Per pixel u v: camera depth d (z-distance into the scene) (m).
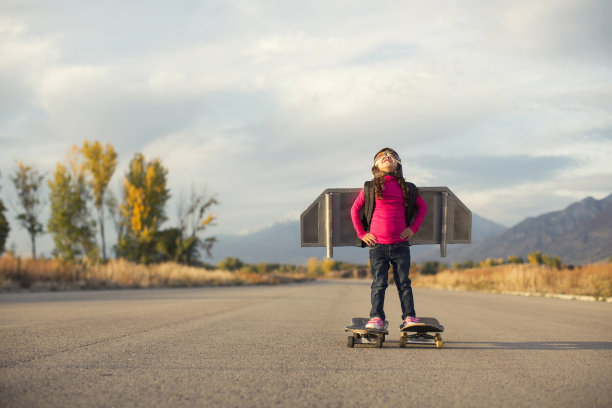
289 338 4.46
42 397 2.18
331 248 4.50
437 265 96.75
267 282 45.06
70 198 41.53
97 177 44.62
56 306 8.96
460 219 4.57
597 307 9.71
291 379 2.63
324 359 3.30
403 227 4.12
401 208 4.14
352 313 8.00
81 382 2.50
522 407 2.10
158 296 14.09
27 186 41.41
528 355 3.54
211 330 4.98
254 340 4.24
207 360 3.19
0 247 37.06
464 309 9.05
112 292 16.97
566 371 2.91
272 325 5.68
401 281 4.11
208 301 11.25
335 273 136.50
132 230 42.62
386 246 4.09
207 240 44.16
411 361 3.25
